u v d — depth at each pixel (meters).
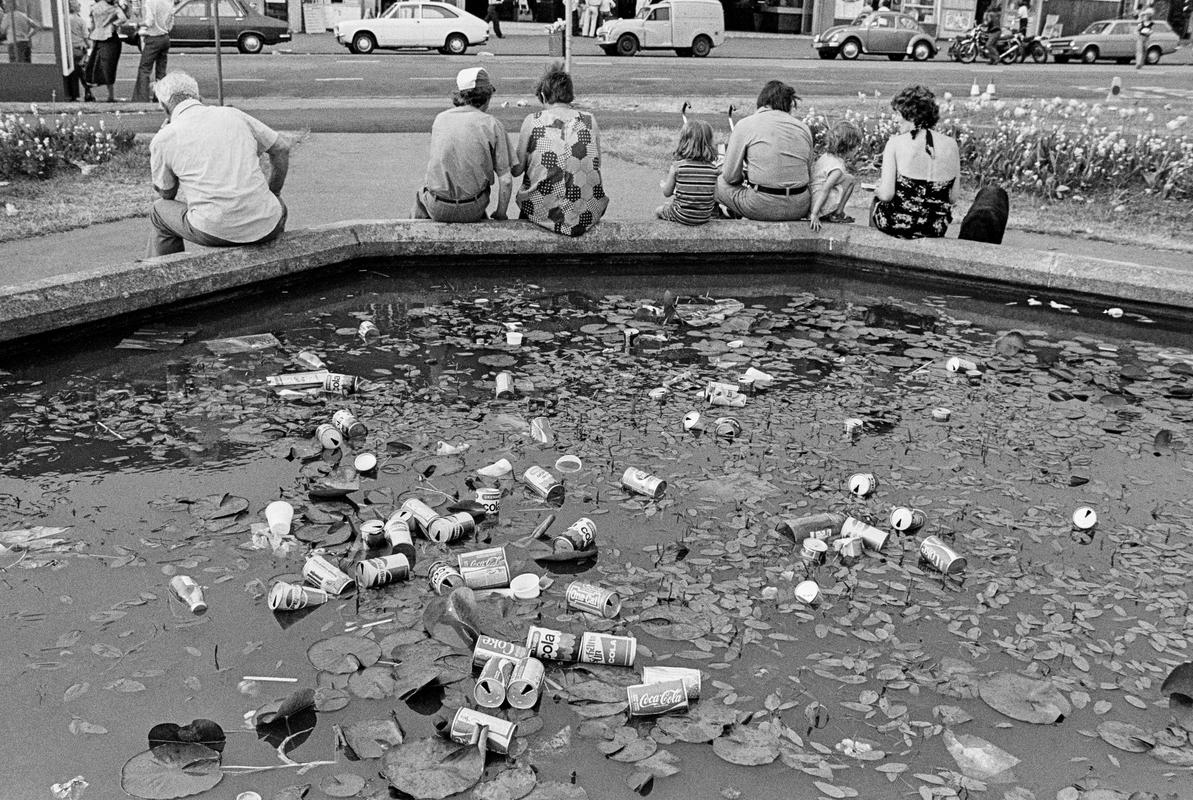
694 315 6.36
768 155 7.50
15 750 2.55
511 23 37.88
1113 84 18.34
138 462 4.12
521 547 3.57
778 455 4.38
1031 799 2.50
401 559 3.33
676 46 27.75
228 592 3.25
